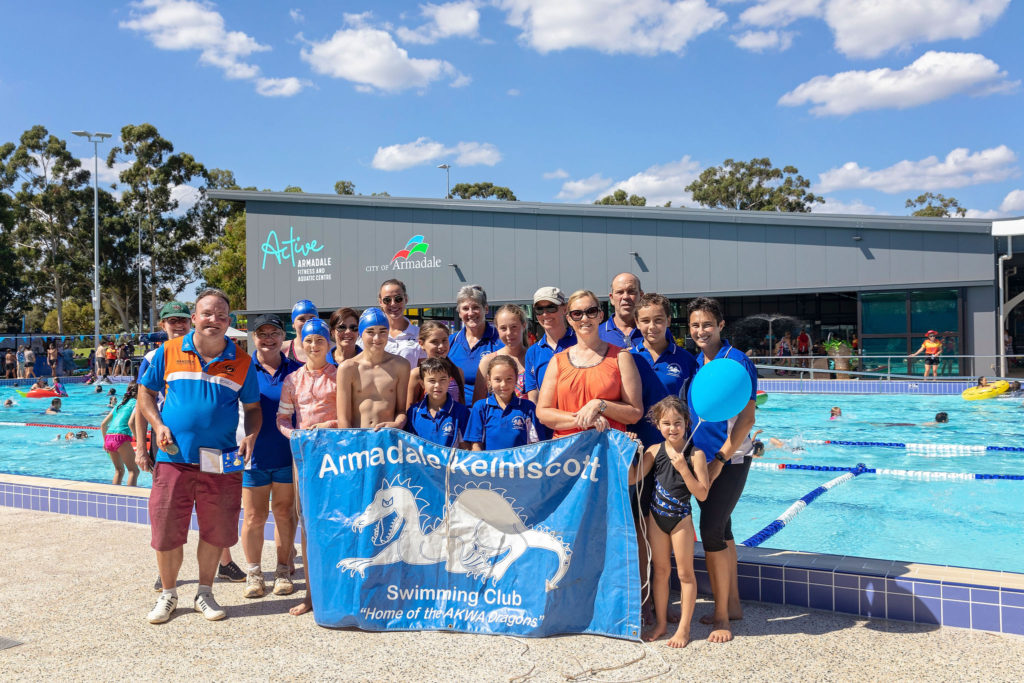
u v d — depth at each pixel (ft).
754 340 87.04
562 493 12.25
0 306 153.79
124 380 90.63
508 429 13.38
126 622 12.66
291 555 15.03
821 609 12.97
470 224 82.69
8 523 19.51
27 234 155.63
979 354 61.87
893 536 20.51
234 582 15.14
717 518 11.85
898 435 40.40
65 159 156.25
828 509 23.71
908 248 63.57
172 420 12.98
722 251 71.31
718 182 182.80
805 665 10.51
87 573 15.38
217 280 150.20
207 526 13.15
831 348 69.82
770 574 13.37
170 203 159.43
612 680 10.12
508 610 12.05
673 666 10.57
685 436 12.12
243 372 13.48
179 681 10.23
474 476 12.52
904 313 64.75
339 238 89.51
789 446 36.83
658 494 11.78
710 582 12.44
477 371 15.60
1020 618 11.56
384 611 12.32
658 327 13.41
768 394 62.28
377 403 13.79
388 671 10.52
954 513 23.06
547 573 12.01
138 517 19.44
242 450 13.50
